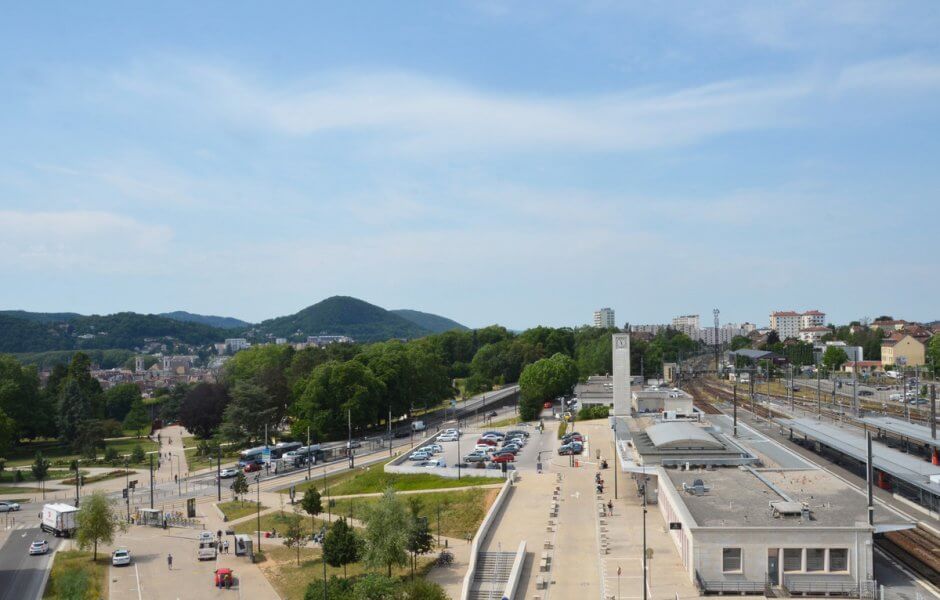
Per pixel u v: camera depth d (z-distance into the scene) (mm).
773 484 102938
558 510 118125
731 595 78812
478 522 117625
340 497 147625
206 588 103562
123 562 115375
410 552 104312
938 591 76875
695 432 129875
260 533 131625
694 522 83312
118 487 179125
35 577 110938
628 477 140125
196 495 166500
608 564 91500
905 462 117500
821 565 79062
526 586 86875
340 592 88500
